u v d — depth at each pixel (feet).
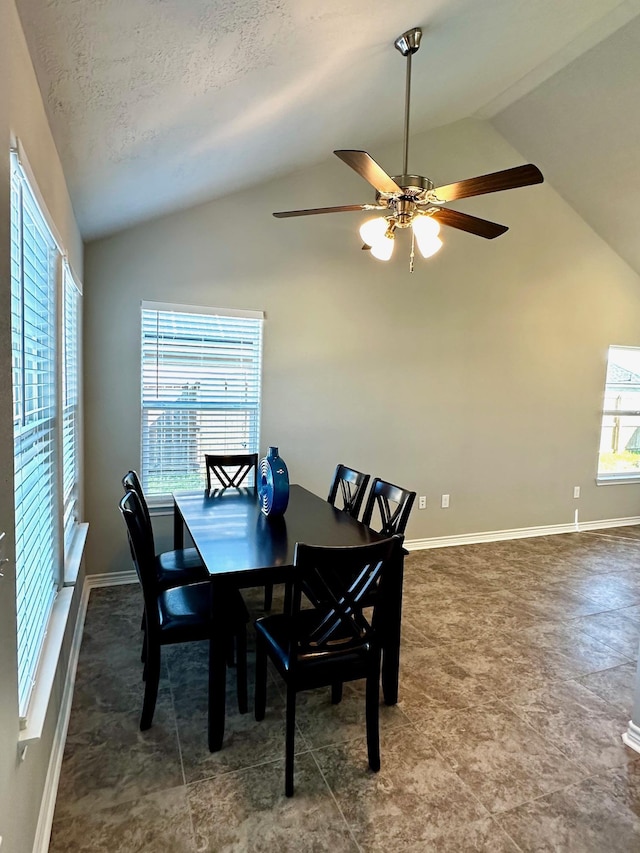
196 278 11.87
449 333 14.76
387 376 14.11
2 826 3.43
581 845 5.22
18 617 4.44
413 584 12.26
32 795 4.58
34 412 5.28
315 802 5.67
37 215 5.30
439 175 13.82
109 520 11.63
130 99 5.67
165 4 4.23
